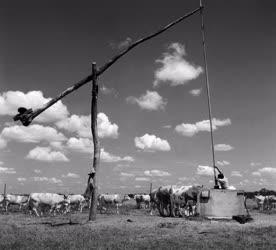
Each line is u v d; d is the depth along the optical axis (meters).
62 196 42.47
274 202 46.97
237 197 26.00
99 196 49.56
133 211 41.69
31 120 22.66
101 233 17.92
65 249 13.66
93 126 25.22
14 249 13.79
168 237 16.70
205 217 25.41
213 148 27.23
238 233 17.59
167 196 30.09
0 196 51.22
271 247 13.74
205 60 28.97
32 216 33.62
